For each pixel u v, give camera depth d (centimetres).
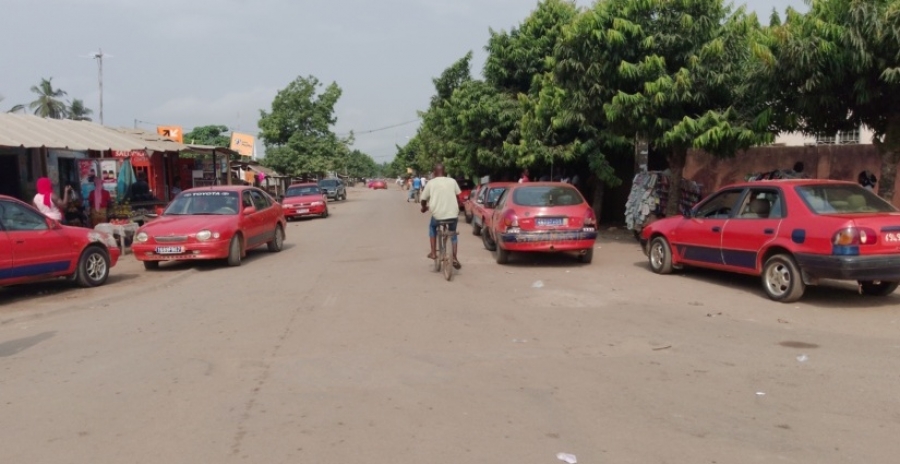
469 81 2644
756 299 892
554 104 1597
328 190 4925
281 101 4841
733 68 1329
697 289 974
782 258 860
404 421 464
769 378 555
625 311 824
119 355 652
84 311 891
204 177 2961
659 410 482
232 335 724
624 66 1331
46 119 1811
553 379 555
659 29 1372
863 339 680
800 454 408
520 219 1193
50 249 1002
